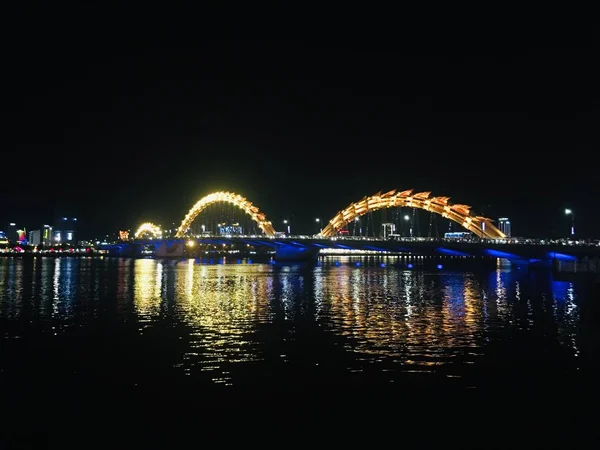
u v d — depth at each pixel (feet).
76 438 65.57
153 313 163.12
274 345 113.09
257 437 65.46
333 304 183.62
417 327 134.62
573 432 66.33
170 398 78.84
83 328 135.85
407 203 484.74
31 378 89.30
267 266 486.79
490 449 62.08
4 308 175.52
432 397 78.64
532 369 93.09
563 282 268.62
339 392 81.15
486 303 183.52
